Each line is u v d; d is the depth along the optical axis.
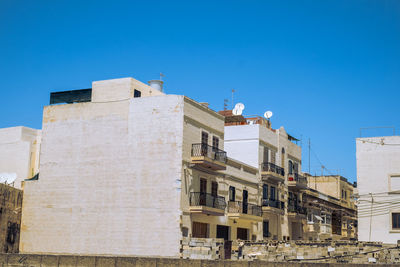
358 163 46.56
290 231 60.34
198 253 38.22
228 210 47.47
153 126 42.09
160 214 40.44
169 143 41.38
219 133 47.81
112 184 42.50
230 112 60.62
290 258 35.97
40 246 44.00
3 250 42.41
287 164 61.12
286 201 59.91
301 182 62.53
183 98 41.88
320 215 68.56
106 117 44.00
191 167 42.16
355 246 35.19
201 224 43.22
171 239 39.66
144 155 41.91
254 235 51.94
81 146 44.34
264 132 56.19
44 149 45.75
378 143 46.06
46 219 44.28
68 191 44.00
